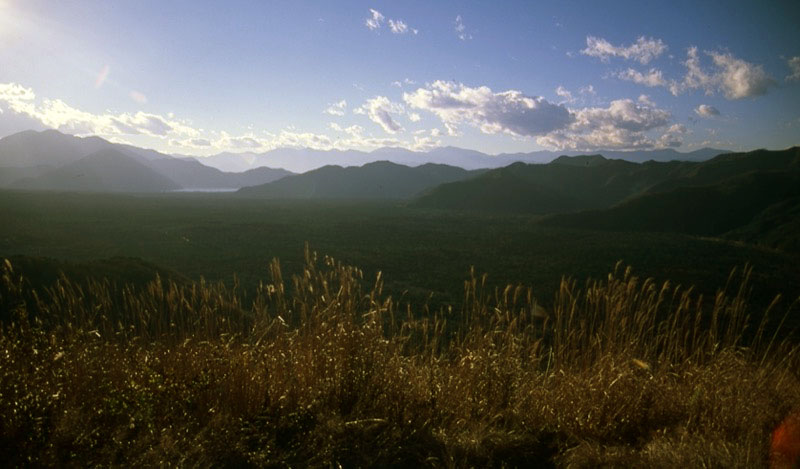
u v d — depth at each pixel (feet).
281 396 13.01
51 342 14.21
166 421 12.02
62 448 10.80
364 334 14.82
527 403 14.06
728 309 17.78
